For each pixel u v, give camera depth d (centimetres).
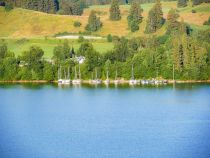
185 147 17375
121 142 18188
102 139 18600
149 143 17938
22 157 16400
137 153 16875
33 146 17625
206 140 18138
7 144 17888
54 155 16675
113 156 16638
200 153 16650
